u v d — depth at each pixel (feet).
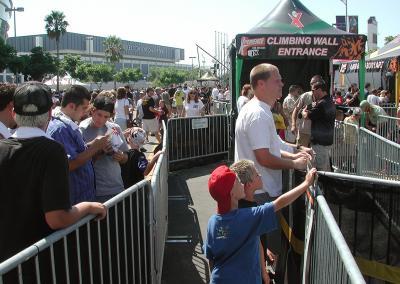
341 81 90.27
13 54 155.02
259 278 10.03
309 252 10.21
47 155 8.06
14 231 8.08
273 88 12.67
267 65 12.75
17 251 8.09
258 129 12.32
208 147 36.60
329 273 8.25
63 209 7.98
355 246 11.87
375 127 36.04
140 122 57.36
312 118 23.56
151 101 47.39
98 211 8.98
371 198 11.60
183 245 19.02
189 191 27.91
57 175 8.03
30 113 8.33
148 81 427.74
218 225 9.84
